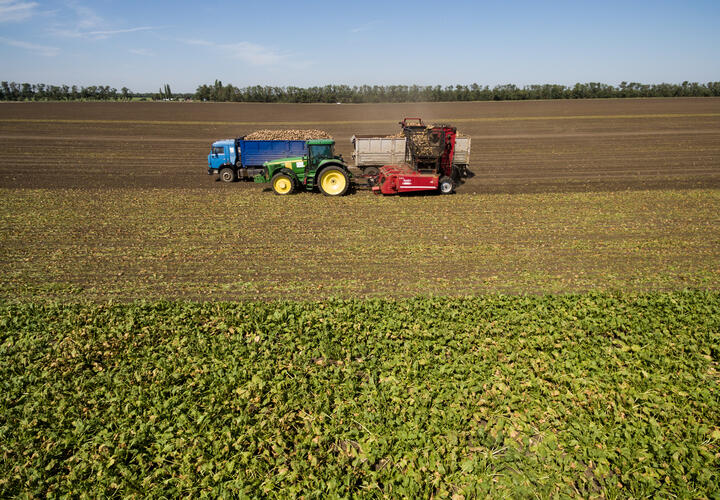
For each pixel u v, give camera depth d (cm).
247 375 692
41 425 593
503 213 1656
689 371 692
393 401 628
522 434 571
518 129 4175
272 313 897
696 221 1527
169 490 493
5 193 1959
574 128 4166
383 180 1883
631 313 871
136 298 990
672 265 1152
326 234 1425
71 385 672
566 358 726
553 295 971
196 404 625
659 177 2288
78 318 882
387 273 1122
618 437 554
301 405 628
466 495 483
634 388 654
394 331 816
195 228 1489
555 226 1493
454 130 1942
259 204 1792
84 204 1791
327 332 809
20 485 502
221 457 535
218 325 845
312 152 1888
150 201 1842
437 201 1839
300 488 493
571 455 536
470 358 723
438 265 1171
